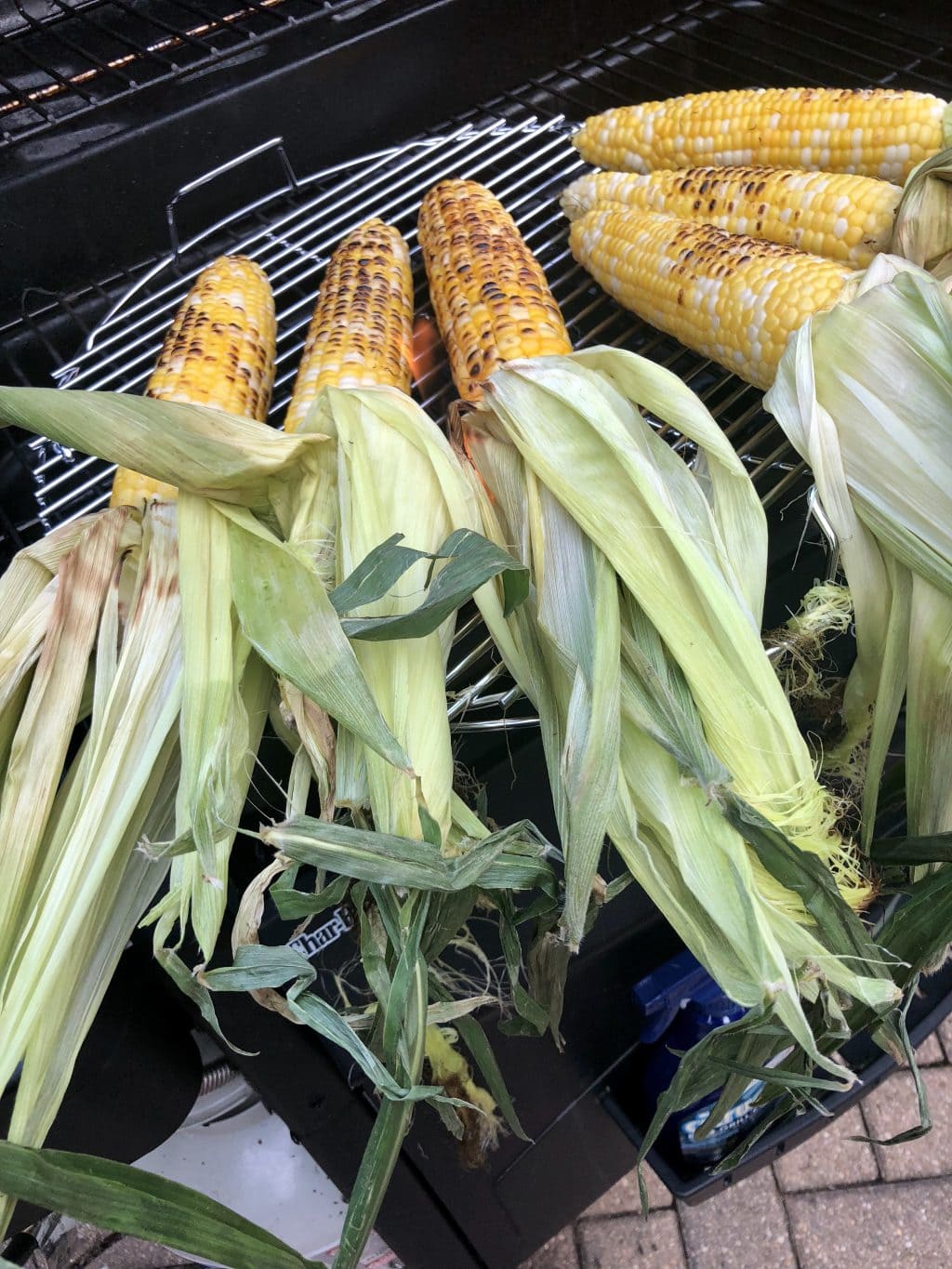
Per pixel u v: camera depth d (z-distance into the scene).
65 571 0.89
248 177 1.77
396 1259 1.60
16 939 0.80
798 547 1.20
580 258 1.59
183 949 0.95
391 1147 0.74
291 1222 1.54
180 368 1.34
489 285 1.37
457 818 0.85
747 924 0.75
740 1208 1.78
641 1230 1.77
